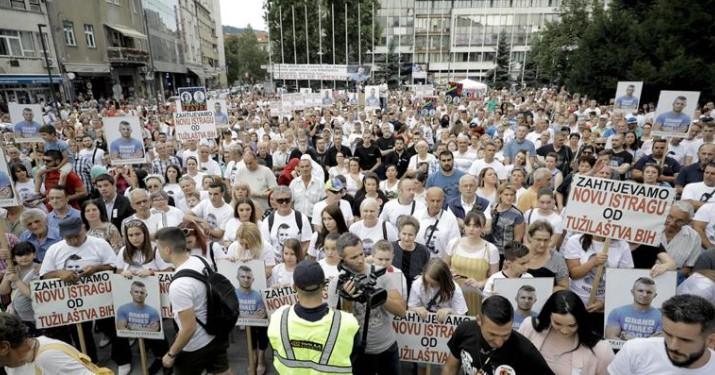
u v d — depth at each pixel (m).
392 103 28.11
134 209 5.92
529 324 3.11
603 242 4.29
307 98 18.73
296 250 4.43
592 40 26.64
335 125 14.20
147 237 4.51
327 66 36.03
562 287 4.18
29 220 4.89
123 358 4.57
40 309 4.16
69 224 4.29
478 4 79.06
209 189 5.94
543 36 45.16
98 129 13.66
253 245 4.46
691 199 5.92
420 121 15.75
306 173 7.05
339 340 2.54
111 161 7.66
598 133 11.34
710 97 21.19
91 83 37.12
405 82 68.00
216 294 3.50
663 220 3.79
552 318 2.82
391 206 5.76
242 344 4.99
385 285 3.52
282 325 2.61
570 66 32.91
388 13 80.44
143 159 7.84
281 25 51.47
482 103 23.05
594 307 4.04
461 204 5.91
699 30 21.19
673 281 3.64
